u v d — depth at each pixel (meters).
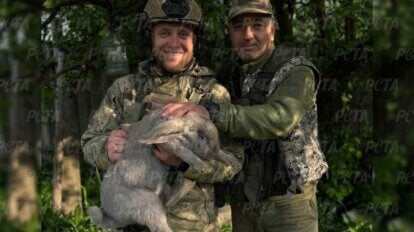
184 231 3.01
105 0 5.42
